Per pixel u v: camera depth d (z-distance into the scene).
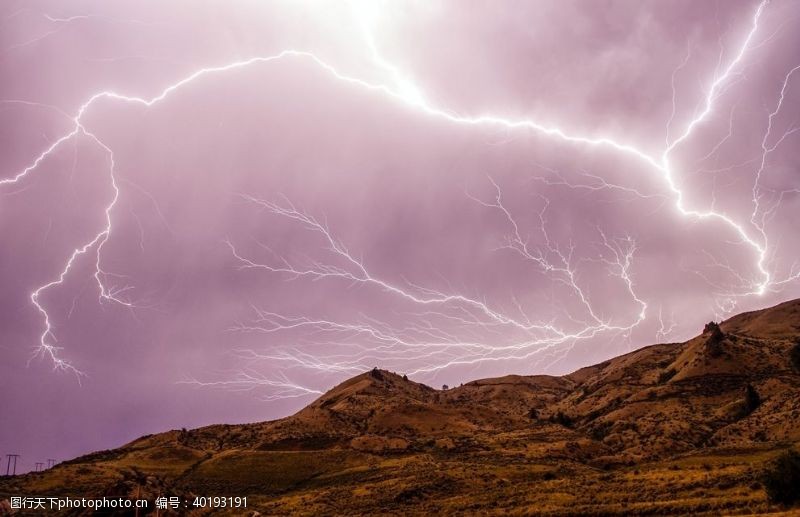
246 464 84.06
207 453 95.44
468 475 65.50
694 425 85.19
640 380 118.69
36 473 78.12
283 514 56.91
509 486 59.41
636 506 43.72
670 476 52.84
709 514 39.28
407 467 75.06
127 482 61.16
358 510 56.00
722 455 62.44
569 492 52.09
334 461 84.19
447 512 50.84
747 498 41.16
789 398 82.31
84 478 75.69
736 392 94.38
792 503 38.59
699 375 104.44
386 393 136.75
